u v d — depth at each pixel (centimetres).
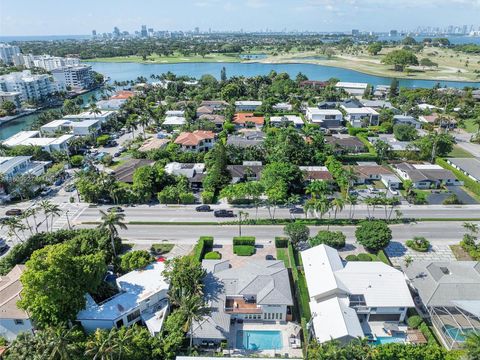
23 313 5269
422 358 4650
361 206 9506
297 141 12288
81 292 5403
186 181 10269
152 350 4875
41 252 5462
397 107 19000
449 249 7650
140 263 6412
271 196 8912
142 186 9662
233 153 11944
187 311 5022
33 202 9844
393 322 5791
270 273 6272
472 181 10369
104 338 4544
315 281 6081
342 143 13350
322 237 7531
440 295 5788
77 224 8675
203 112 17988
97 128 15938
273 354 5241
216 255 7331
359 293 5822
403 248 7688
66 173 11588
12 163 10988
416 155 12656
